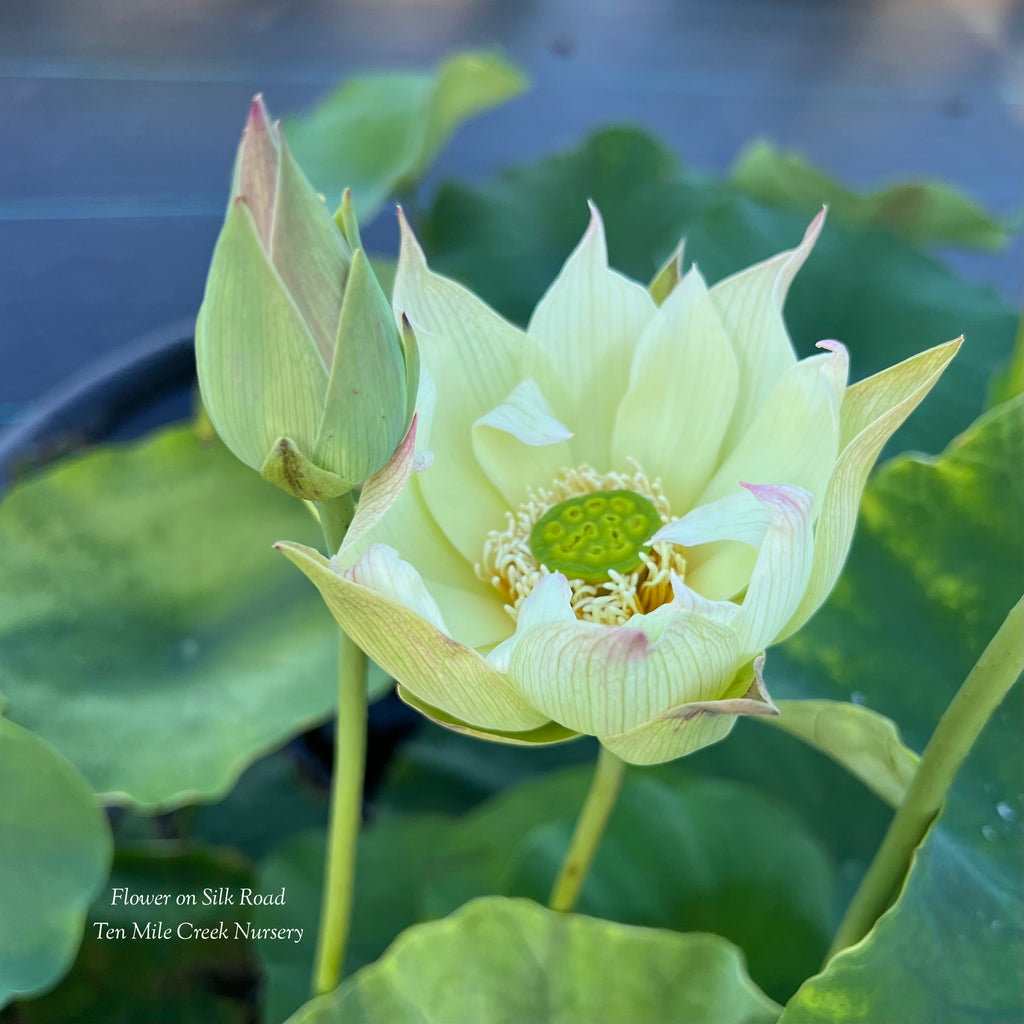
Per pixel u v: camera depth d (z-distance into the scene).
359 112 0.99
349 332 0.52
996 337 0.81
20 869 0.60
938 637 0.63
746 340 0.59
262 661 0.68
